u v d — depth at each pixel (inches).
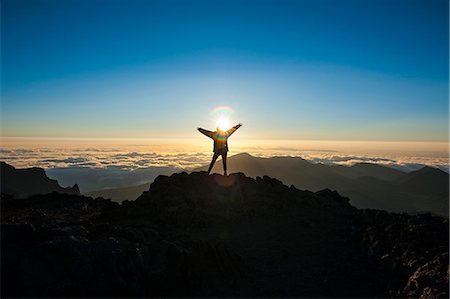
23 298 346.9
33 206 815.7
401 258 494.6
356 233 635.5
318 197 879.7
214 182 844.6
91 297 376.2
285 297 439.5
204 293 439.2
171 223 679.1
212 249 506.3
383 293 447.5
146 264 445.4
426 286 397.7
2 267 362.0
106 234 484.1
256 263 532.1
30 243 405.1
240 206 768.3
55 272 375.9
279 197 832.9
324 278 488.4
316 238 631.8
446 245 505.7
